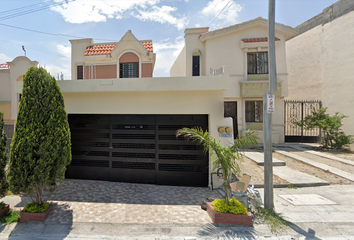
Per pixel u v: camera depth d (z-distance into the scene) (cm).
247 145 403
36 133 393
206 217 404
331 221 384
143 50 982
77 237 343
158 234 348
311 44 1270
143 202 475
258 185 571
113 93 595
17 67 1357
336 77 1094
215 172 555
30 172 391
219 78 541
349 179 609
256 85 1133
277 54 1148
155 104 584
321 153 912
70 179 634
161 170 600
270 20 430
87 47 1077
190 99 574
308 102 1209
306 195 513
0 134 407
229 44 1172
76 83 575
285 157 866
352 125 1006
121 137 619
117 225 377
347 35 1035
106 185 585
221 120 566
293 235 342
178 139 596
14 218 395
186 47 1227
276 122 1169
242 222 368
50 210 421
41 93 408
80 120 636
